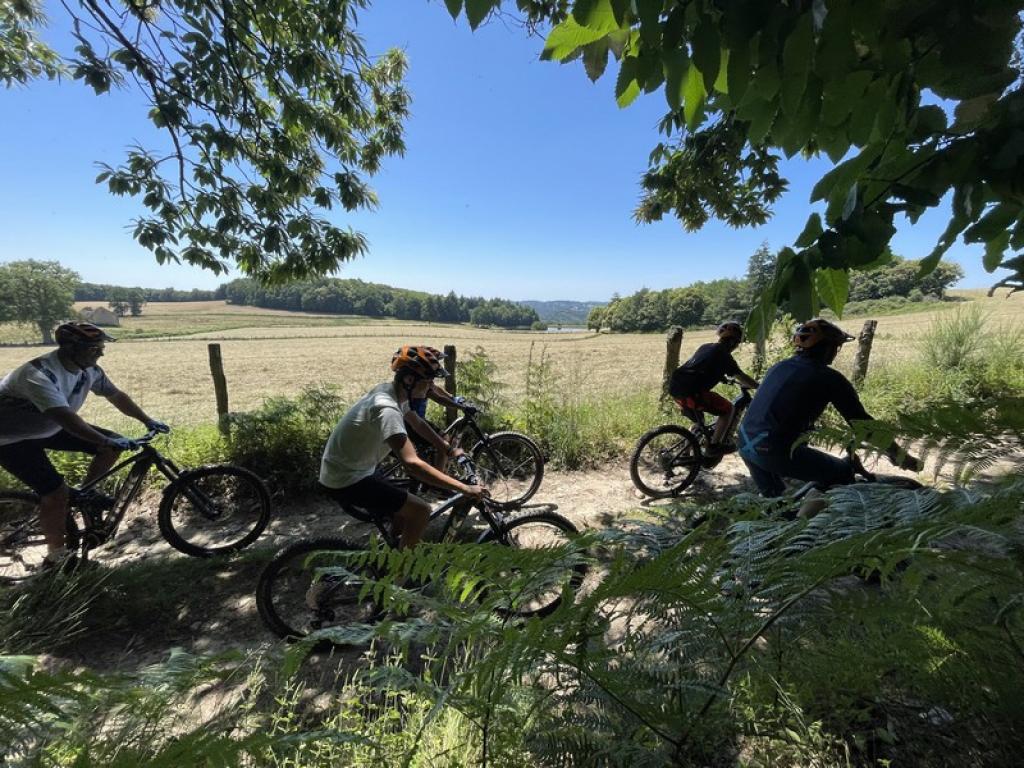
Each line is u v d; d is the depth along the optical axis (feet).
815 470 9.02
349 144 20.07
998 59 2.73
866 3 2.82
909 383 22.77
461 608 3.96
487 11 3.23
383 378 72.84
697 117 4.18
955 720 3.52
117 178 15.44
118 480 14.93
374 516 9.82
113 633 9.29
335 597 8.79
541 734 3.67
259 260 19.58
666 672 3.60
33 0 16.62
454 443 14.82
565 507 14.98
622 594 3.05
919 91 3.01
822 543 3.60
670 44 3.30
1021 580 2.94
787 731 3.63
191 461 16.20
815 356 9.64
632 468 15.58
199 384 67.56
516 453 17.51
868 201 3.21
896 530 2.94
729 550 3.76
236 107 16.83
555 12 11.73
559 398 21.97
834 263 3.19
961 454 3.46
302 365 91.25
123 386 65.26
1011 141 2.64
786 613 3.74
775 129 3.66
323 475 9.40
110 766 2.85
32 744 2.99
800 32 2.95
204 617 9.87
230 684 7.03
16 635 8.02
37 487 10.35
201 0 14.51
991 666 3.50
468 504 9.60
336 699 6.57
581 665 3.34
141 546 12.78
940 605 3.70
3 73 17.67
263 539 13.17
